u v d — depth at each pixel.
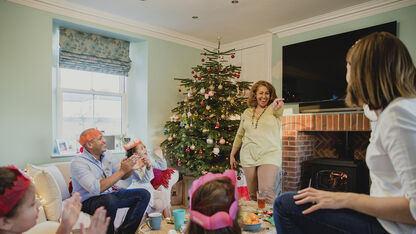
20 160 2.83
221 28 3.88
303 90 3.51
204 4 3.13
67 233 0.95
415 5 2.76
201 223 0.76
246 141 2.63
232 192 0.82
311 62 3.44
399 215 0.67
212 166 3.39
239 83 3.63
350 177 2.91
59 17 3.11
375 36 0.78
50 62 3.04
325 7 3.16
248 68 4.27
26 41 2.88
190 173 3.70
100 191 1.99
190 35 4.20
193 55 4.41
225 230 0.76
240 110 3.53
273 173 2.44
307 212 0.82
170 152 3.72
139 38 3.78
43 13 2.99
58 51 3.35
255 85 2.73
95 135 2.19
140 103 3.93
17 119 2.82
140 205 2.13
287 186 3.44
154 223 1.65
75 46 3.43
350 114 2.99
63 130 3.43
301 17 3.46
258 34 4.09
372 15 3.05
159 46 3.98
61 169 2.75
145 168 2.57
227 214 0.76
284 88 3.72
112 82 3.91
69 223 0.95
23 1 2.84
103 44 3.68
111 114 3.88
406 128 0.66
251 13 3.36
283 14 3.37
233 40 4.39
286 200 0.88
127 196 2.13
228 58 4.54
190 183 3.76
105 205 2.01
